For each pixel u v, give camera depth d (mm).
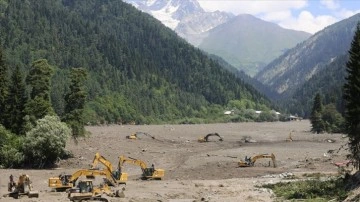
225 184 62812
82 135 96750
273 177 70250
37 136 78625
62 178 57469
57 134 80188
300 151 106312
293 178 67375
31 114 86875
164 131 172625
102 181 65312
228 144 125688
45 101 88938
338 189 50438
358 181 49375
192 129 191375
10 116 87188
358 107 64125
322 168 79250
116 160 88938
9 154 78688
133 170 79625
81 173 58406
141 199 50406
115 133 150250
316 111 179875
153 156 96562
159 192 55688
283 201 48500
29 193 51094
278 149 111062
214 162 88375
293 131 185000
